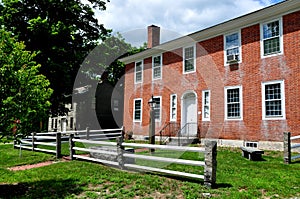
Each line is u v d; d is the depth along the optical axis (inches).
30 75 229.1
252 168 296.0
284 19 467.2
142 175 263.0
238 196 191.9
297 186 222.8
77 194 207.2
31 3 737.6
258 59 500.7
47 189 222.5
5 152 460.4
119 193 206.2
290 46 455.8
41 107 229.5
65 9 766.5
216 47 578.6
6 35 223.3
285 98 454.6
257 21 507.5
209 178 216.2
